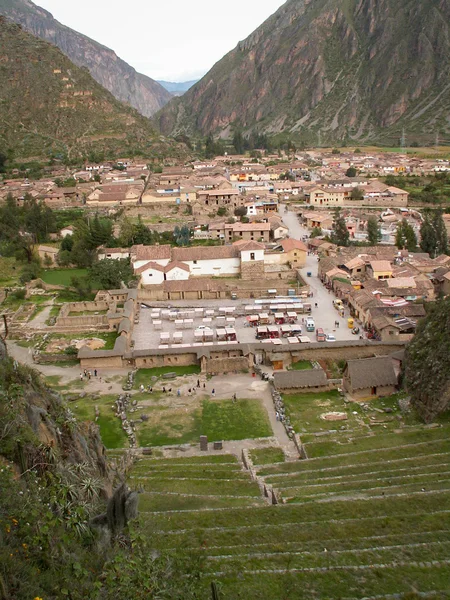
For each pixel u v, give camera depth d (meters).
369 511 47.75
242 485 56.31
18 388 38.28
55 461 35.69
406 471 57.97
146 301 137.25
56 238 191.38
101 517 30.45
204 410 81.38
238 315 124.69
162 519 45.72
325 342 99.25
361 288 133.62
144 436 73.94
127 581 22.44
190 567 28.52
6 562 22.23
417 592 33.97
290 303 128.75
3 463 31.33
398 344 98.12
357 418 77.56
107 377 93.19
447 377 74.44
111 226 185.88
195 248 155.88
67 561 24.27
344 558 38.16
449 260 150.75
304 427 75.44
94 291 137.62
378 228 198.50
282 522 46.34
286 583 34.91
